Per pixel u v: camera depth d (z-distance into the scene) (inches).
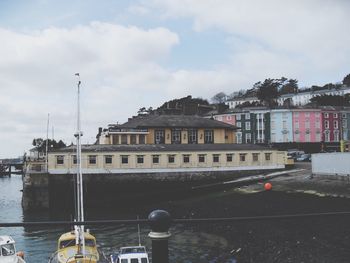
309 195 1524.4
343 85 5536.4
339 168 1788.9
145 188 2018.9
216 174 2102.6
